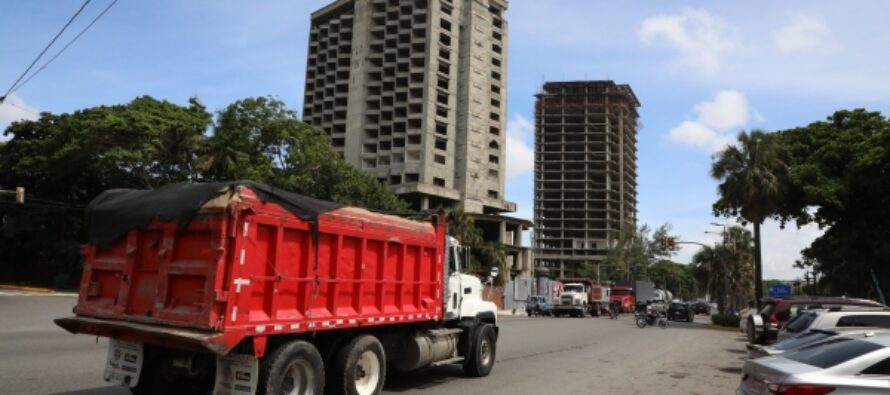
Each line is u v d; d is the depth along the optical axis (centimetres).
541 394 988
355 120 10562
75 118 4134
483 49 10656
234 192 651
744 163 3750
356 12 11112
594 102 17688
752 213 3641
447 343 1069
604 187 17100
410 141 9875
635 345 2006
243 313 648
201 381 771
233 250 643
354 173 4616
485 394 975
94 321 716
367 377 845
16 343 1415
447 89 10175
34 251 4722
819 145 3662
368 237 862
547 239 16850
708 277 7531
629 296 6391
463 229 6106
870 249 3644
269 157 4225
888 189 3189
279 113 4238
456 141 10150
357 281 837
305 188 4156
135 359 708
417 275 984
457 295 1108
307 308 738
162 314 666
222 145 3897
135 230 716
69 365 1085
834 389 570
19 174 4444
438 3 10250
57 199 4606
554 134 17688
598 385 1101
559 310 4881
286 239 717
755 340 1561
